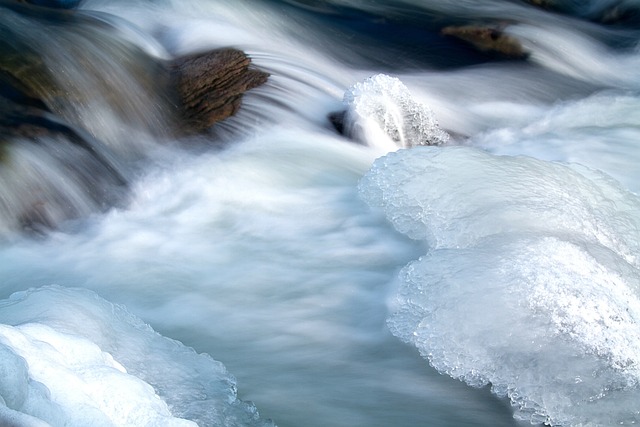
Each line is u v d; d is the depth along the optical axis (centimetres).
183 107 771
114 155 686
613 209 587
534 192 568
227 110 774
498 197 559
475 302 465
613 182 623
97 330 407
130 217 632
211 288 549
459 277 484
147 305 529
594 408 418
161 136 731
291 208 647
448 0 1249
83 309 420
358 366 470
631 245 554
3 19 757
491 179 580
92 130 695
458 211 562
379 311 520
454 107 923
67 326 394
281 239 605
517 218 536
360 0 1173
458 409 436
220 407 393
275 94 813
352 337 496
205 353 461
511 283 467
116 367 364
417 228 585
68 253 585
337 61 984
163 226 622
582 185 599
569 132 884
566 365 429
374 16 1130
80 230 612
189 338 495
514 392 437
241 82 820
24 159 623
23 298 425
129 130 717
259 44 934
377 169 639
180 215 636
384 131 777
